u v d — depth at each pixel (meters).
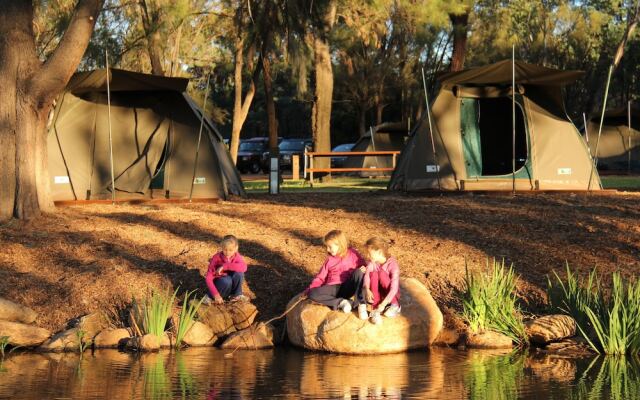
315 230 11.64
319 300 8.52
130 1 22.28
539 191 15.09
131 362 7.88
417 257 10.52
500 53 43.12
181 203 14.41
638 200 13.72
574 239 11.14
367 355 8.20
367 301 8.27
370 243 8.30
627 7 45.12
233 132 24.95
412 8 20.92
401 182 16.05
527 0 47.12
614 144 27.88
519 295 9.71
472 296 8.97
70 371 7.48
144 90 15.17
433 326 8.55
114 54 23.12
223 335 8.90
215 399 6.45
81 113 15.12
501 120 19.70
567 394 6.55
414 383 6.96
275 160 17.20
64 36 12.07
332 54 47.22
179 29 25.12
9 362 7.91
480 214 12.41
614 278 8.80
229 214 12.71
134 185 14.99
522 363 7.77
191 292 9.55
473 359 7.96
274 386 6.86
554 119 15.82
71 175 14.84
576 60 48.34
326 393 6.62
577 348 8.41
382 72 45.84
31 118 12.27
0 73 12.16
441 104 15.93
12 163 12.15
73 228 11.69
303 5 21.53
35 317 9.16
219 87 52.47
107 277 9.90
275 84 59.06
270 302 9.47
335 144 57.09
